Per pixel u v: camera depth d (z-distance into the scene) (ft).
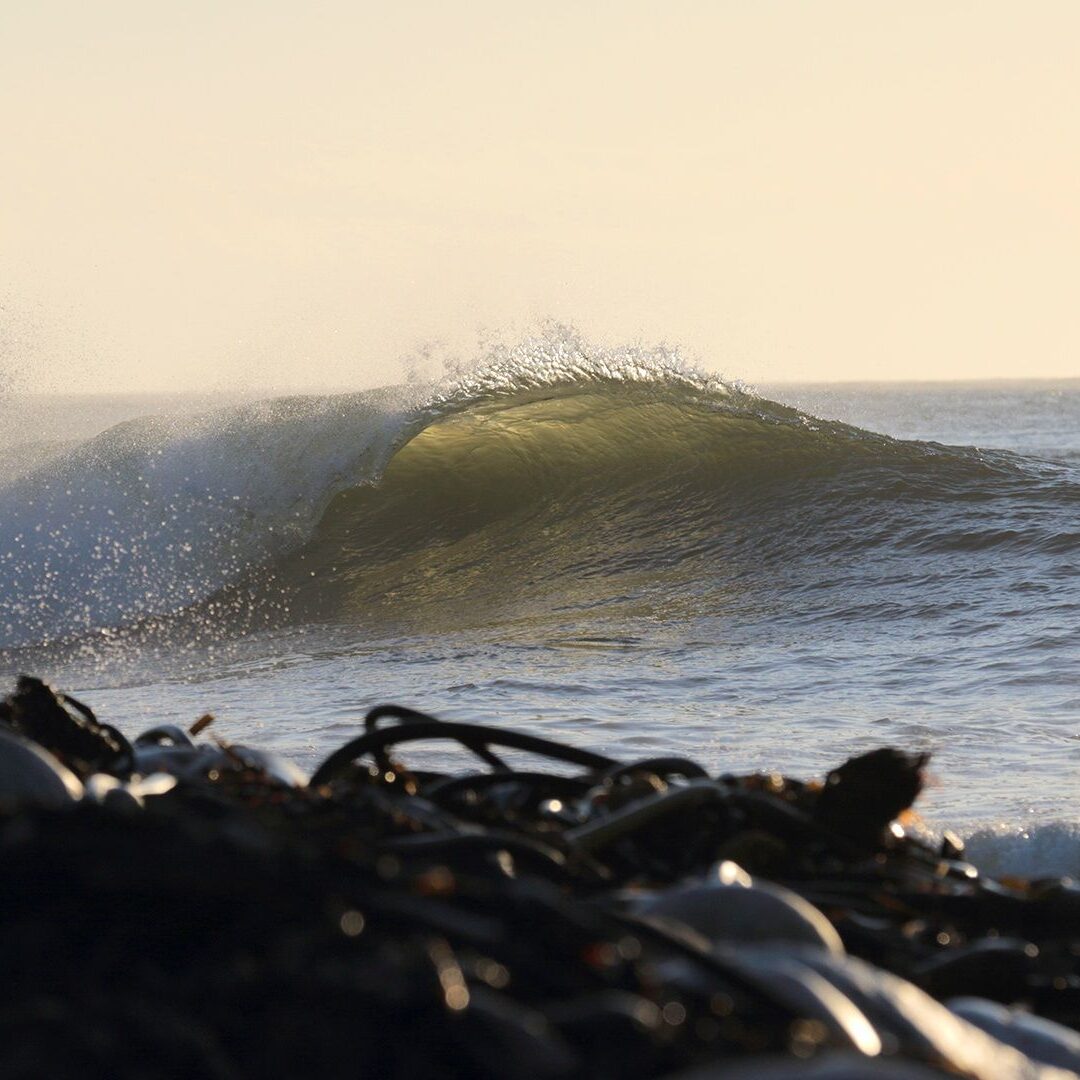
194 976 10.41
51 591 170.60
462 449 203.10
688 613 156.15
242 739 91.40
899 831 29.40
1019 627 134.82
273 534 186.50
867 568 170.19
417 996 10.25
